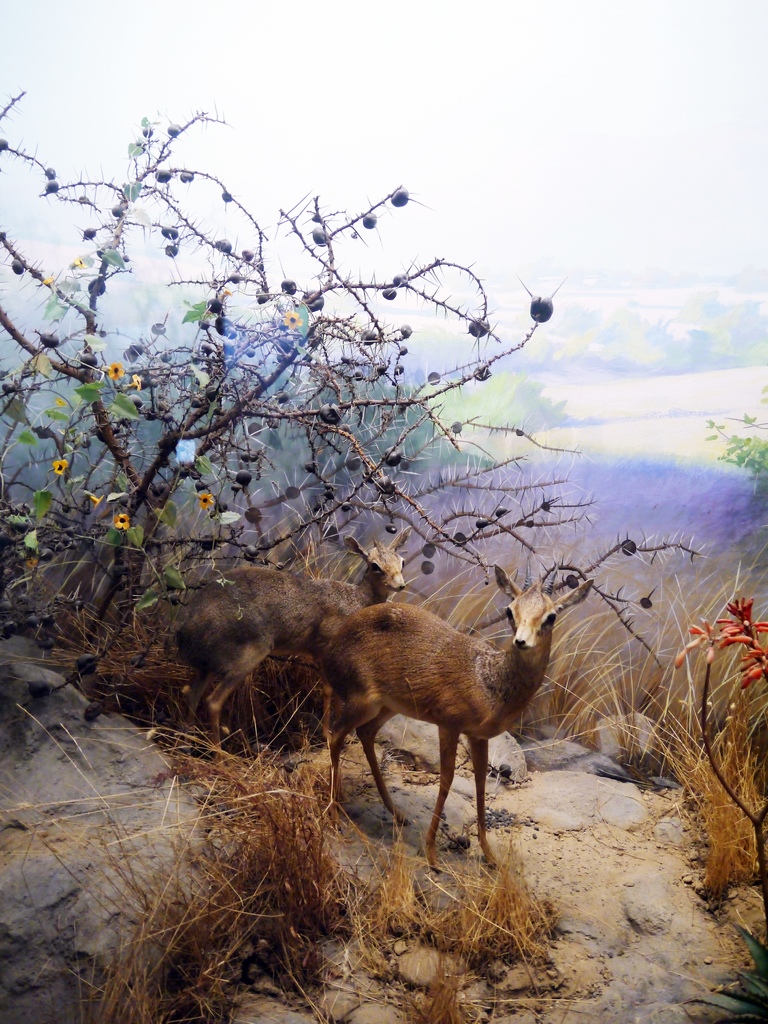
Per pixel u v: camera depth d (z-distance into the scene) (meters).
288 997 1.42
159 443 1.85
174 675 2.03
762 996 1.31
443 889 1.61
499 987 1.44
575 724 2.24
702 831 1.85
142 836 1.57
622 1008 1.40
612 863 1.76
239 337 1.97
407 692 1.69
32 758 1.71
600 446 2.36
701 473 2.29
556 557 2.29
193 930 1.43
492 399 2.44
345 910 1.56
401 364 2.53
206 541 1.92
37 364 1.71
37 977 1.36
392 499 2.17
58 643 2.07
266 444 2.38
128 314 2.48
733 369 2.38
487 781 2.02
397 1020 1.37
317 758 2.00
